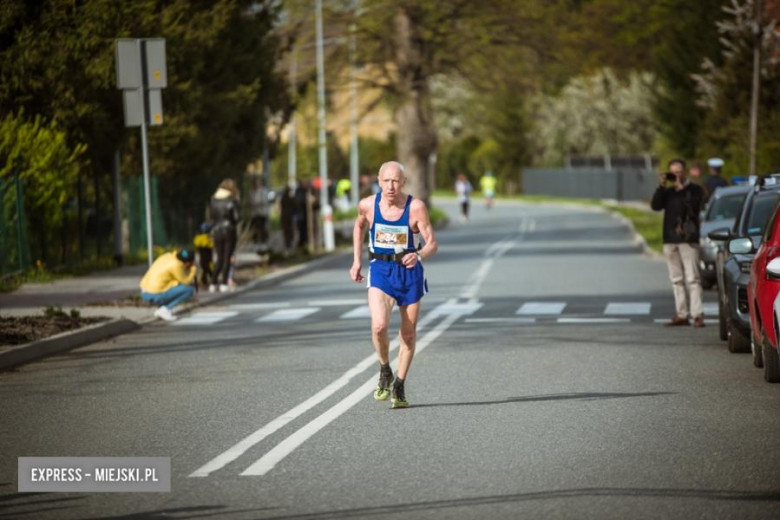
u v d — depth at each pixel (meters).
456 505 24.00
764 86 122.75
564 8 170.12
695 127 150.38
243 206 121.62
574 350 47.94
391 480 26.31
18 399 38.31
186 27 89.69
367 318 61.50
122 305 65.94
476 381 40.41
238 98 100.25
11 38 80.56
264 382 41.03
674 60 151.50
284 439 31.08
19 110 81.69
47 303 66.88
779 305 35.91
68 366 45.97
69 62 80.81
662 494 24.59
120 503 24.61
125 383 41.38
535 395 37.44
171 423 33.66
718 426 31.92
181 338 54.75
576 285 78.94
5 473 27.59
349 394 38.19
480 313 62.75
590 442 30.05
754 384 38.88
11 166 82.19
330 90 169.38
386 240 34.59
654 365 43.53
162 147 94.56
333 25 167.00
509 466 27.47
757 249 42.28
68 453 29.77
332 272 97.50
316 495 25.06
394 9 163.00
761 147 111.56
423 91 173.75
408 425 32.75
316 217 127.94
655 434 30.95
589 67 197.12
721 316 49.53
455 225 185.88
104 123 85.19
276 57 118.31
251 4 110.00
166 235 114.94
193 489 25.75
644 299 69.12
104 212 101.81
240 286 81.25
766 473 26.36
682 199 55.28
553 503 24.00
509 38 168.00
